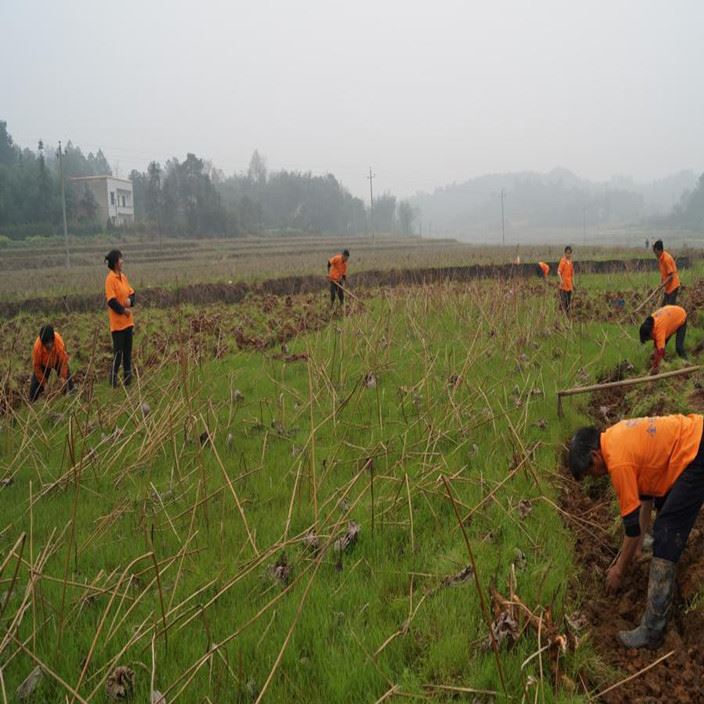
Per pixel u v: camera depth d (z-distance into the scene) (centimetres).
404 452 599
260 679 361
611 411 771
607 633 399
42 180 6994
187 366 855
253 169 12525
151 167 8306
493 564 455
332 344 1066
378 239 8356
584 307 1423
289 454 670
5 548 504
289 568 454
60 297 2220
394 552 487
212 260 4412
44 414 787
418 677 362
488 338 1054
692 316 1189
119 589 445
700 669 360
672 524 379
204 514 539
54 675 332
